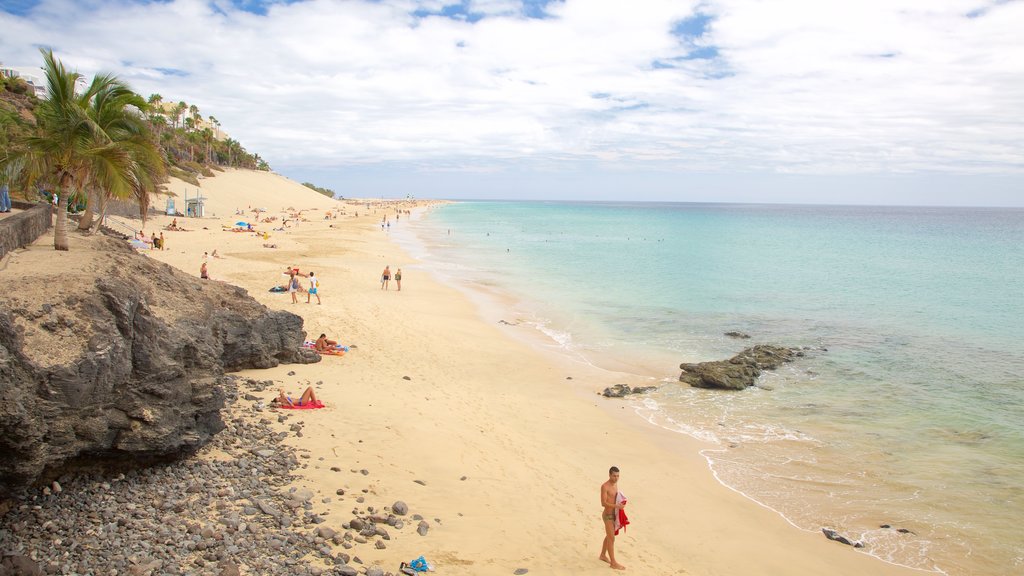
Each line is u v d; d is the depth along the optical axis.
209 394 12.20
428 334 27.69
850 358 26.92
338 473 12.81
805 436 18.03
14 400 8.45
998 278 53.75
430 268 53.28
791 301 41.22
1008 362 26.42
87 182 19.20
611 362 25.78
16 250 16.23
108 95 19.78
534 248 79.31
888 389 22.59
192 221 76.25
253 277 37.88
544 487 13.81
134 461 11.02
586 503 13.34
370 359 22.72
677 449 16.95
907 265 63.62
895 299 42.56
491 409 18.80
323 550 9.73
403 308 33.16
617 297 41.72
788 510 13.79
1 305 9.48
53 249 17.19
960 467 16.05
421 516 11.58
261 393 17.27
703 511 13.59
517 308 36.97
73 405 9.49
